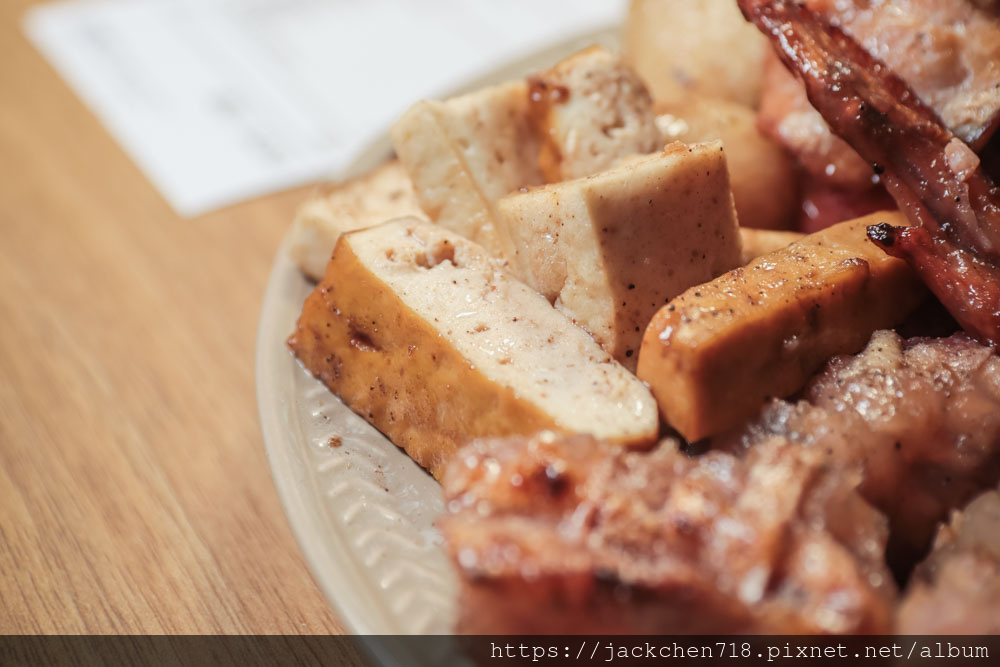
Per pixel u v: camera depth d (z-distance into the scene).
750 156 0.32
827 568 0.26
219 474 0.32
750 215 0.32
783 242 0.30
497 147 0.31
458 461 0.27
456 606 0.27
